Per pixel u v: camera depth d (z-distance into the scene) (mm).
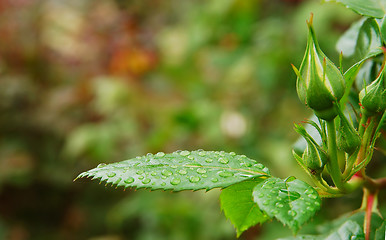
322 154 575
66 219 3426
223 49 2580
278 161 2047
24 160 3264
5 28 3646
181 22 3482
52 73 3600
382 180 723
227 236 2174
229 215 659
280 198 530
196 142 2271
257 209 651
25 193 3441
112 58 3254
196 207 2295
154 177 582
